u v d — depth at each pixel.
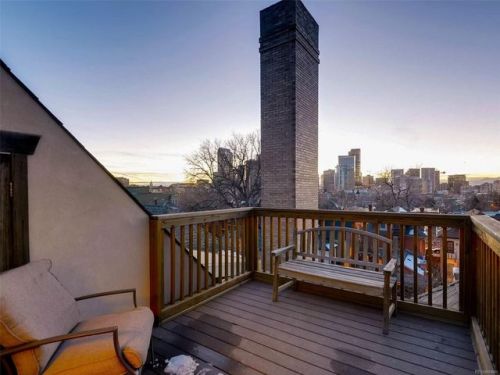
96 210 2.09
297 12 7.77
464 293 2.30
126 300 2.29
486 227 1.65
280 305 2.76
